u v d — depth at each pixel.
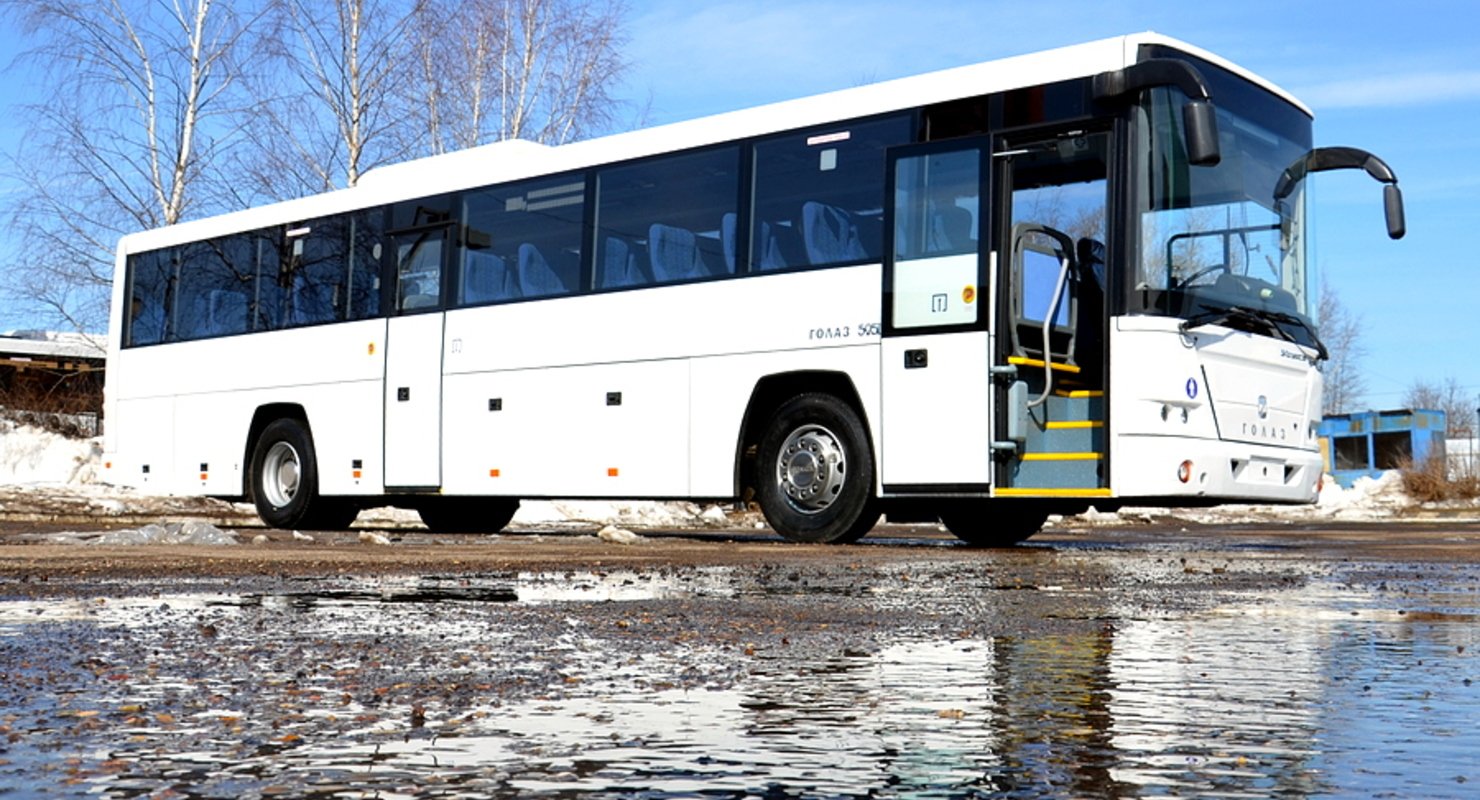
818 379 12.92
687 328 13.63
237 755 2.38
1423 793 2.10
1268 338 12.41
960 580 7.99
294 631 4.70
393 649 4.14
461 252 15.67
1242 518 35.56
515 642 4.36
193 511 19.45
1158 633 4.83
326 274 16.95
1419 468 45.12
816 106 13.10
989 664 3.85
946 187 12.27
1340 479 57.28
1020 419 11.77
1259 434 12.27
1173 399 11.53
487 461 15.15
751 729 2.70
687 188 13.84
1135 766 2.32
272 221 17.64
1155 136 11.60
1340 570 9.44
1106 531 22.83
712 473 13.36
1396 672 3.70
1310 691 3.30
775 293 13.09
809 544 12.77
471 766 2.29
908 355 12.29
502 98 29.61
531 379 14.84
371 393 16.30
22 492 18.70
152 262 19.00
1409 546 15.04
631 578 7.91
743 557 10.44
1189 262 11.77
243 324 17.75
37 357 31.45
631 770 2.26
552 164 14.99
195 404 18.17
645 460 13.84
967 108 12.24
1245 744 2.54
